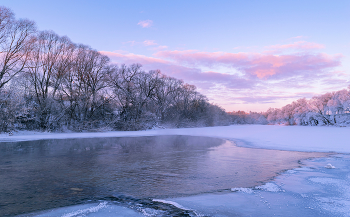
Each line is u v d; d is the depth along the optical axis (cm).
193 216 447
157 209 489
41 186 678
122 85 4631
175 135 3225
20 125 3231
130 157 1239
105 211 478
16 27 2967
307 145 1833
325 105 8962
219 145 1873
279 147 1712
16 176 804
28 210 486
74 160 1139
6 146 1739
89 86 4131
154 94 5500
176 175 820
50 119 3562
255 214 455
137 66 4906
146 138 2658
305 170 898
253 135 3162
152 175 821
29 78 3325
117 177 791
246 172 866
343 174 822
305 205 506
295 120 11062
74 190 639
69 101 3800
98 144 1931
